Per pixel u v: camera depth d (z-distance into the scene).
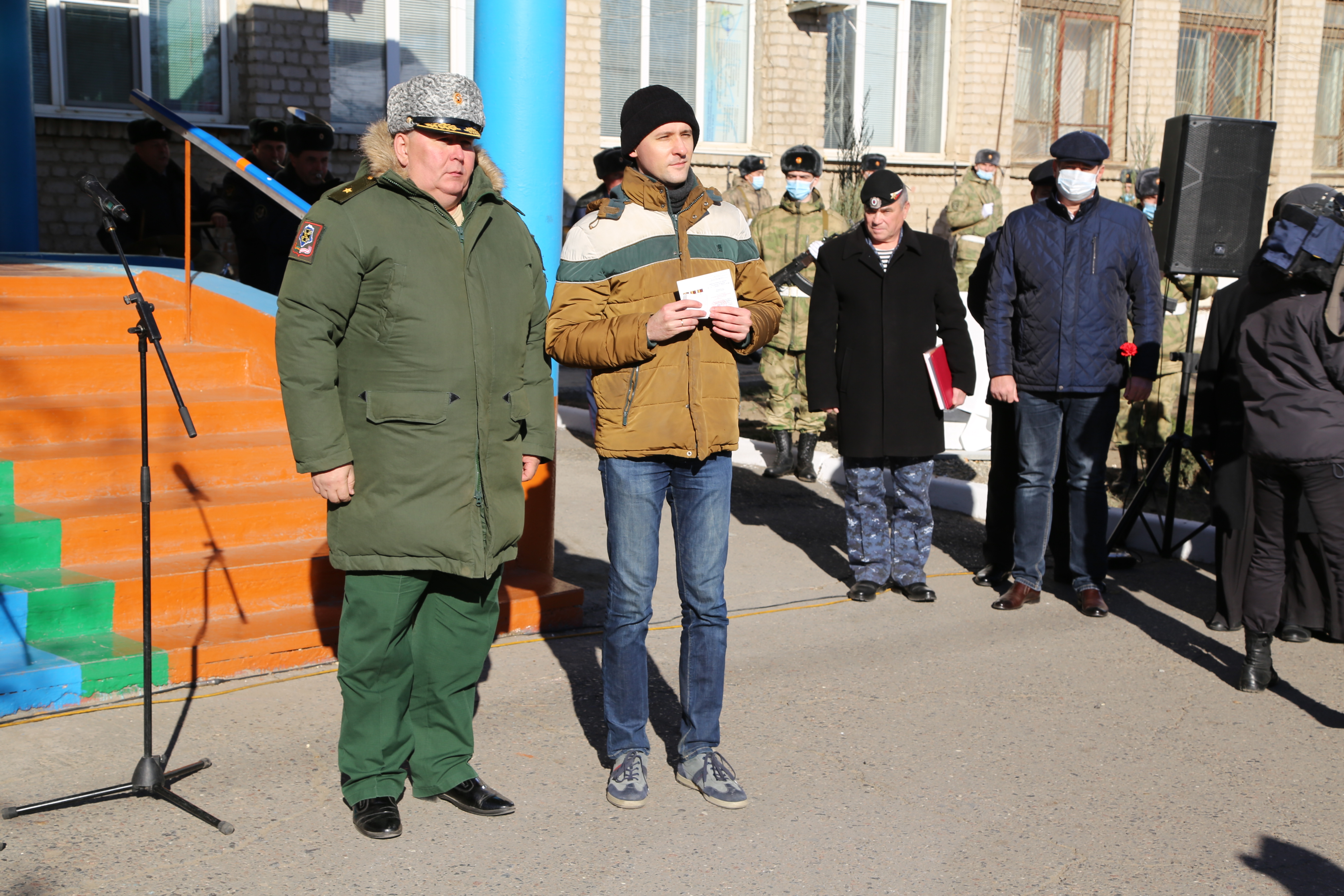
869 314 5.38
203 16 11.11
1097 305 5.25
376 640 3.21
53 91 10.47
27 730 3.72
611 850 3.20
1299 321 4.25
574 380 11.95
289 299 3.00
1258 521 4.47
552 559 5.36
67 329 5.50
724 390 3.39
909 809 3.49
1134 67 17.30
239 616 4.48
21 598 4.05
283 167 7.66
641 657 3.51
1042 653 4.89
